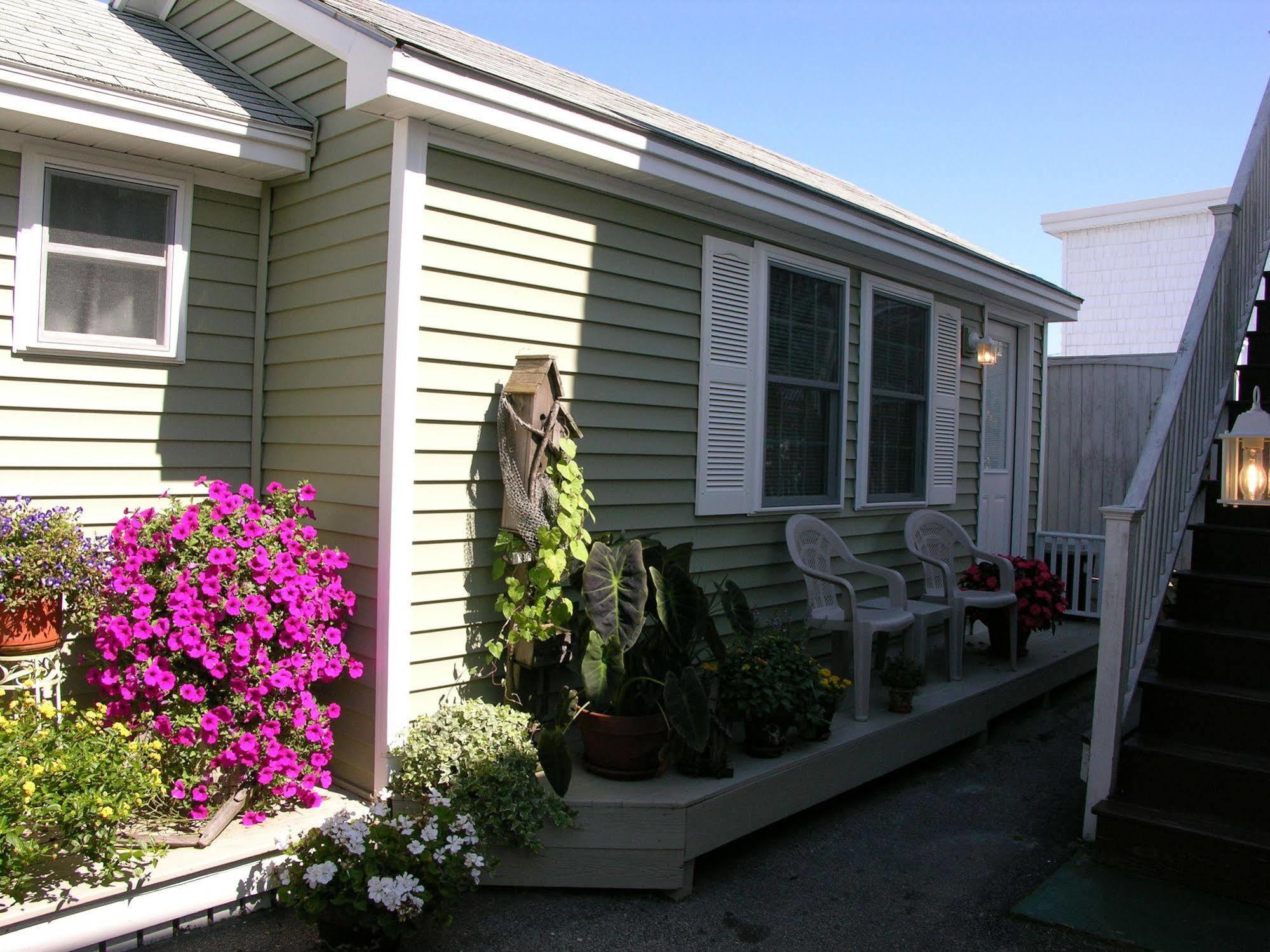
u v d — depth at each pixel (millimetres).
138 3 5391
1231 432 3621
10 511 3730
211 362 4594
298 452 4480
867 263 6527
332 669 3922
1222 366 4930
